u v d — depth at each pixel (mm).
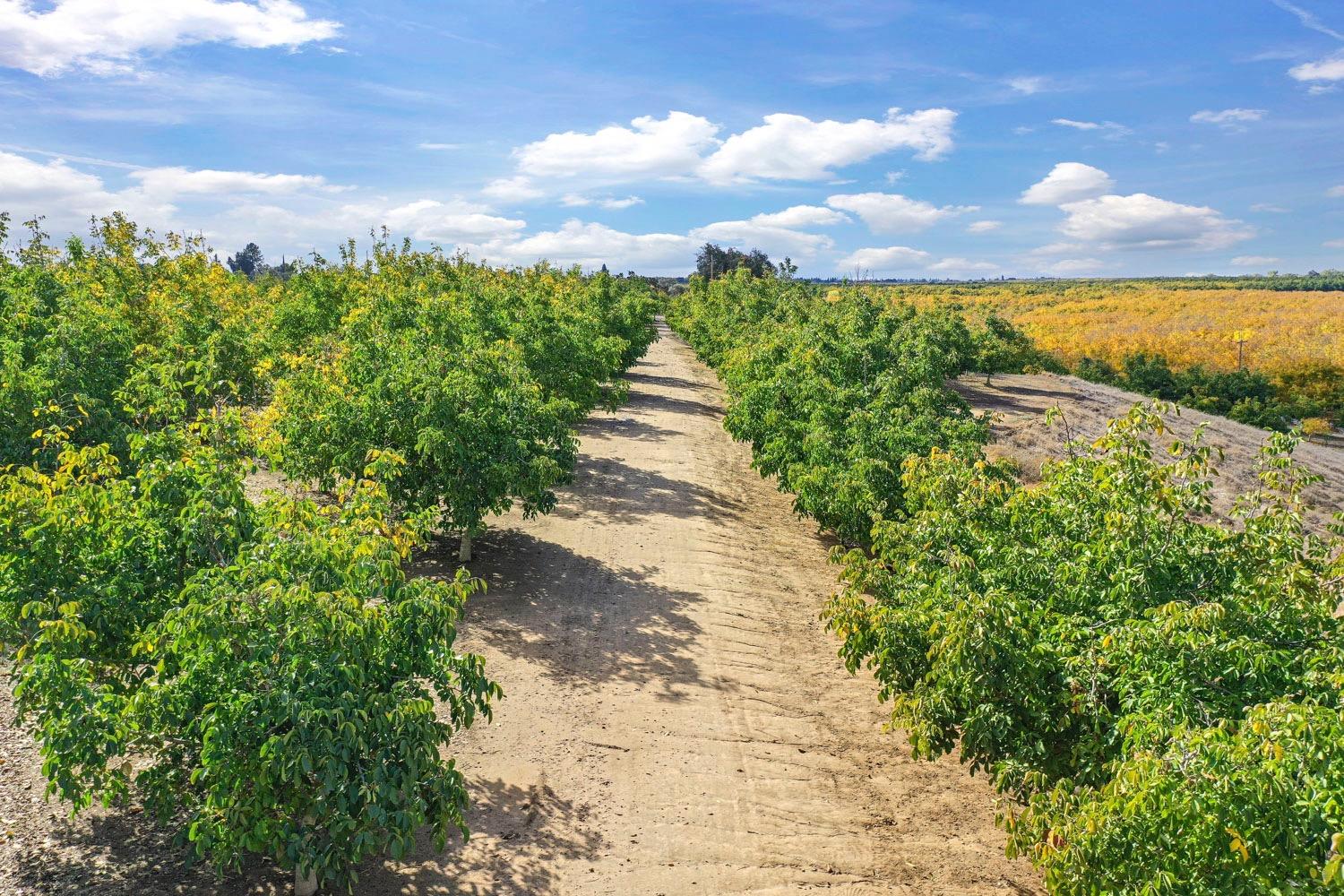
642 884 7469
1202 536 7684
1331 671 6008
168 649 5984
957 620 6973
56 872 6484
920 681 8016
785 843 8312
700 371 50469
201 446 8094
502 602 13312
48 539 6641
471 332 23000
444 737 6508
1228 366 65625
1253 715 4961
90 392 12641
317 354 17844
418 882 7133
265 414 13523
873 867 8086
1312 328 80000
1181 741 5082
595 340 30500
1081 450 9555
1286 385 57844
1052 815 6020
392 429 13172
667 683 11320
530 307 26594
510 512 17969
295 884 6781
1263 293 116688
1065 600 7855
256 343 20578
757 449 21359
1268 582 6734
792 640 13305
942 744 7613
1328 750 4695
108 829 7105
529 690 10633
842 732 10664
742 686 11508
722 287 61406
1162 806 4867
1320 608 6719
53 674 5730
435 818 6422
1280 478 7711
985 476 9969
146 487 7309
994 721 6910
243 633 5938
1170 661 6180
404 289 29406
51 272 21484
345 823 5781
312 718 5754
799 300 44750
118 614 6738
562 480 15484
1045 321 96688
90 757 5793
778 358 25234
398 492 13125
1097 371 60531
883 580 9242
